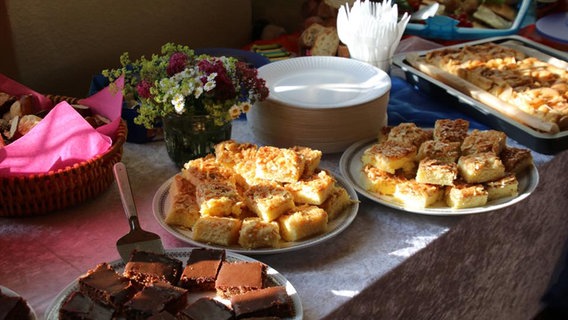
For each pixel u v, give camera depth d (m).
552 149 1.44
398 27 1.60
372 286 1.02
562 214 1.64
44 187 1.10
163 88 1.17
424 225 1.19
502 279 1.50
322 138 1.35
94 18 1.65
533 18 2.24
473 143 1.32
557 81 1.68
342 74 1.49
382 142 1.37
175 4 1.84
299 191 1.13
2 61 1.55
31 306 0.93
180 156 1.29
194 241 1.05
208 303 0.86
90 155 1.15
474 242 1.29
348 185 1.23
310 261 1.06
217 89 1.18
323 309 0.95
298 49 1.88
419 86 1.72
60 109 1.09
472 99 1.57
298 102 1.35
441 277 1.24
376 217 1.21
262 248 1.04
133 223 1.04
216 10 1.98
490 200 1.24
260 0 2.20
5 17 1.47
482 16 2.12
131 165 1.34
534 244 1.57
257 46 1.91
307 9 1.97
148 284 0.90
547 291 1.78
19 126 1.18
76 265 1.03
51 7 1.54
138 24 1.76
